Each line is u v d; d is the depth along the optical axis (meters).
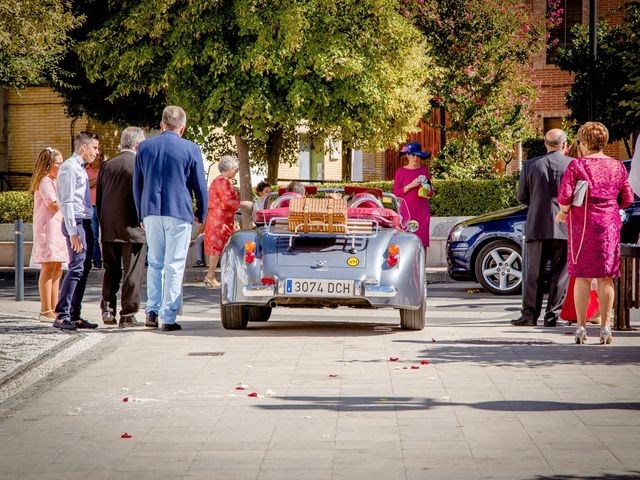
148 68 22.69
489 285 16.62
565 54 28.36
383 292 10.94
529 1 34.03
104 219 11.66
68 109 27.42
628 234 15.42
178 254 11.41
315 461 5.75
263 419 6.83
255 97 21.72
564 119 28.66
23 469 5.69
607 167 10.16
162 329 11.48
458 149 25.69
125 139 11.75
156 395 7.69
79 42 22.58
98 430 6.60
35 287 18.78
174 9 22.03
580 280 10.17
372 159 36.16
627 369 8.59
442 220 22.44
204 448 6.09
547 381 8.06
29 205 23.72
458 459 5.75
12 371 8.82
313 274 10.94
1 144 30.28
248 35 21.97
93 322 12.24
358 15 22.56
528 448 5.98
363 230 11.12
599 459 5.72
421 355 9.48
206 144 28.33
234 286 11.11
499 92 26.16
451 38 25.91
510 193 22.69
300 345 10.21
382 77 22.47
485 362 9.02
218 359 9.34
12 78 24.20
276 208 12.21
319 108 22.42
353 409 7.09
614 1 33.62
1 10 18.67
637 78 22.88
